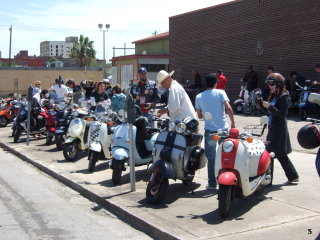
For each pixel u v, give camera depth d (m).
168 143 6.18
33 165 9.48
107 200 6.20
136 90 8.77
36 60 62.31
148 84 8.78
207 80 6.41
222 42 20.45
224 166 5.27
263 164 5.59
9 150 11.57
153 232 5.04
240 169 5.21
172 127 6.09
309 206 5.56
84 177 7.72
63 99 11.58
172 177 5.79
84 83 12.07
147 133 7.31
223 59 20.50
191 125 6.21
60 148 10.80
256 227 4.89
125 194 6.50
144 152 7.28
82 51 52.84
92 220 5.63
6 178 8.16
